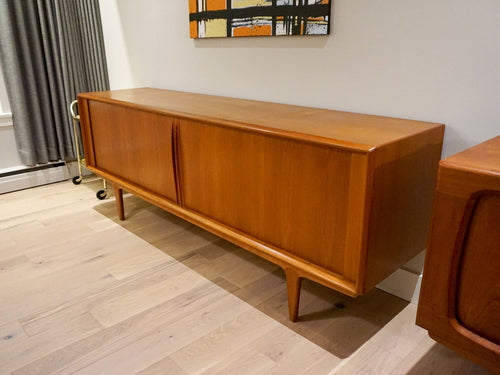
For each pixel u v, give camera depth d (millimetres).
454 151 1417
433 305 900
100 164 2393
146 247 2096
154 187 1983
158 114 1799
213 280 1798
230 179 1551
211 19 2121
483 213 786
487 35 1262
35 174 2998
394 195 1233
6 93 2816
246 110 1724
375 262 1243
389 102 1552
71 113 2816
